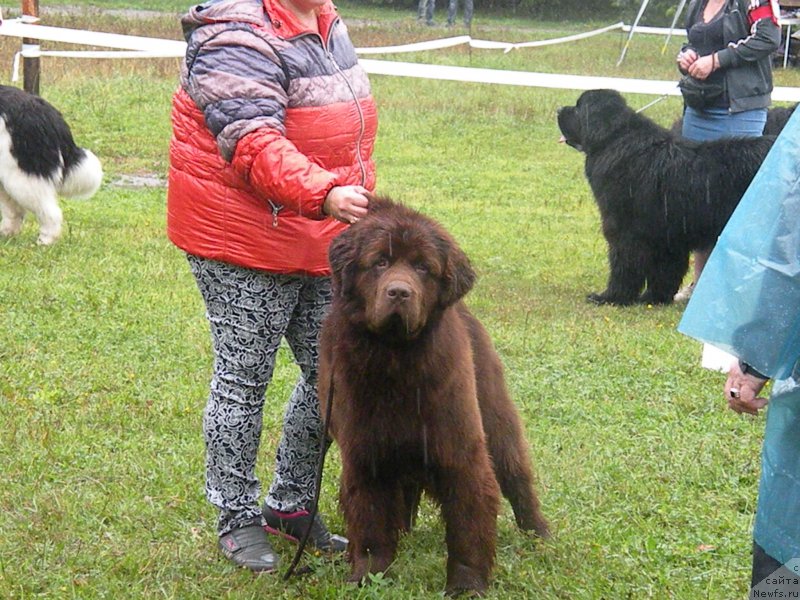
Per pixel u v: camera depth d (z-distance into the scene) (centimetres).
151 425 573
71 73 2028
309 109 383
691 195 920
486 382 429
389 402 368
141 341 722
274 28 378
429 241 357
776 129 1107
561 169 1656
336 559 425
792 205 269
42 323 754
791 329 273
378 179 1487
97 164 1045
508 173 1593
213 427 415
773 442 294
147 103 1895
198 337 734
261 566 414
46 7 3309
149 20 2889
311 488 444
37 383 632
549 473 525
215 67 368
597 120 962
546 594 396
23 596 385
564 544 441
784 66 2458
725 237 284
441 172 1570
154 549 429
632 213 941
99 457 521
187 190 397
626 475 529
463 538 386
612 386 686
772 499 294
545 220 1284
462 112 2058
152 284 873
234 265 400
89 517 453
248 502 425
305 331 427
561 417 621
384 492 389
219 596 395
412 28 3228
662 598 400
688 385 695
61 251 972
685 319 289
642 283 956
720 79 914
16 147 973
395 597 376
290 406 438
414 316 341
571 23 3100
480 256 1080
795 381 285
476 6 3919
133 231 1073
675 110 2116
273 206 390
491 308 875
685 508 495
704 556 441
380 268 355
